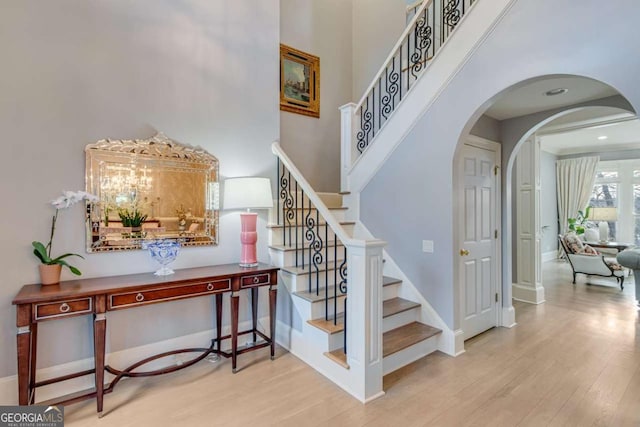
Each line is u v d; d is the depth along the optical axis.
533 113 3.54
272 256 3.25
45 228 2.24
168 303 2.74
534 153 4.51
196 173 2.87
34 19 2.21
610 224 7.81
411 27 3.63
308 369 2.64
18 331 1.85
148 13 2.66
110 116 2.48
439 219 2.96
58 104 2.29
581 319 3.85
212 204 2.95
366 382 2.20
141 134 2.62
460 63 2.78
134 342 2.58
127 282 2.23
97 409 2.07
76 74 2.35
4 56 2.12
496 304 3.63
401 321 3.02
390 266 3.40
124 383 2.45
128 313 2.56
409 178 3.21
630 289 5.34
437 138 2.96
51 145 2.26
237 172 3.12
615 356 2.86
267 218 3.32
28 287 2.10
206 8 2.96
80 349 2.38
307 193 2.85
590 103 3.22
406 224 3.25
